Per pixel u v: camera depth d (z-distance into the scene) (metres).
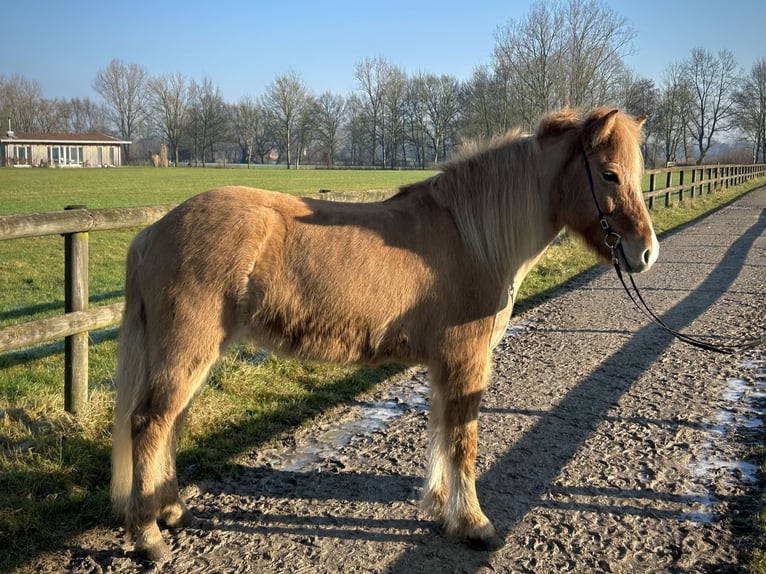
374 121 88.12
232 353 5.62
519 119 34.47
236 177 44.22
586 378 5.43
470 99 55.81
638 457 3.98
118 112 102.25
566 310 7.84
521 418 4.60
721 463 3.88
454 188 3.21
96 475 3.65
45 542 3.04
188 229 2.94
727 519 3.27
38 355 5.82
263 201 3.06
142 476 2.87
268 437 4.23
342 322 3.00
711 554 2.98
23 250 11.46
